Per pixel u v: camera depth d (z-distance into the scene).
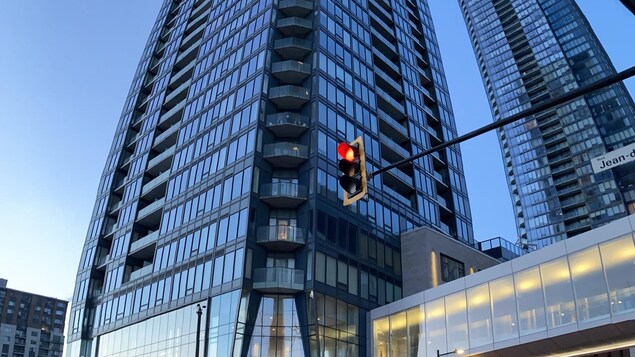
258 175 46.00
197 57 66.88
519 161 154.88
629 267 27.03
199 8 76.88
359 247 46.75
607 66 154.62
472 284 35.53
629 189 127.44
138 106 75.62
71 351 58.06
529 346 31.16
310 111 49.94
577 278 29.23
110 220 66.62
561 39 166.88
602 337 28.61
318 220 44.06
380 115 58.00
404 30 75.69
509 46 179.88
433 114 72.06
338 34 58.19
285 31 56.75
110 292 57.19
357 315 43.59
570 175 141.50
